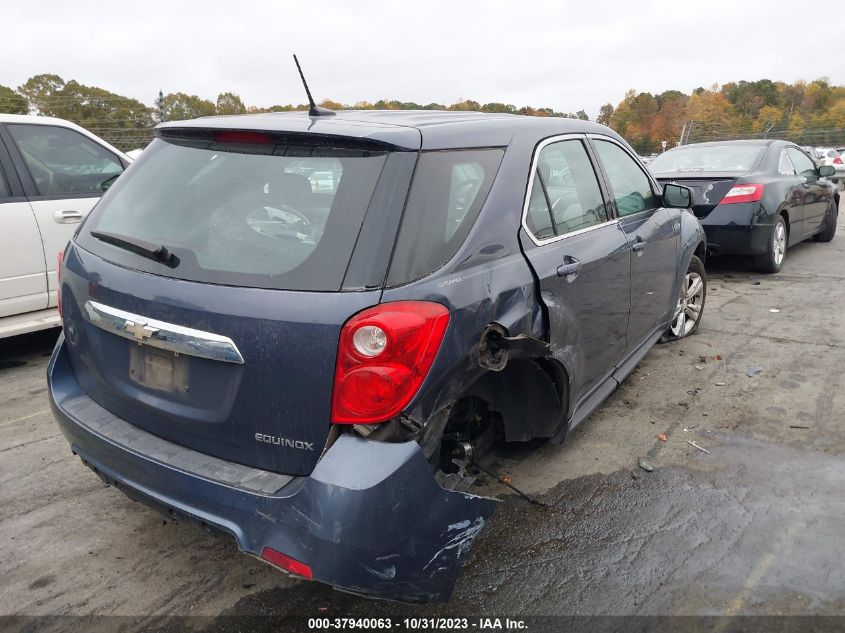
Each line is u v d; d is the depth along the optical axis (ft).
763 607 8.30
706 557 9.24
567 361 10.12
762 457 11.89
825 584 8.67
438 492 7.07
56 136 17.80
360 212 7.22
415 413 7.08
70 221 17.39
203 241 7.80
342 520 6.55
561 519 10.14
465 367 7.66
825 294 22.82
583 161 11.84
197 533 10.06
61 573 9.15
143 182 8.90
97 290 8.38
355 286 6.93
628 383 15.28
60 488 11.30
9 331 16.10
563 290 9.90
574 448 12.31
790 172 28.35
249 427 7.30
